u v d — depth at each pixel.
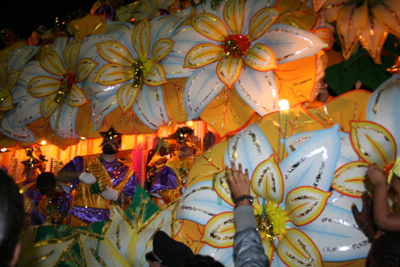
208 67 2.11
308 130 1.82
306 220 1.71
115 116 2.48
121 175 2.63
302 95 1.88
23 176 3.97
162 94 2.27
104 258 2.24
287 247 1.76
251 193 1.86
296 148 1.78
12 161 4.03
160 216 2.14
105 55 2.43
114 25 2.55
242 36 2.08
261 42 2.00
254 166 1.83
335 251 1.66
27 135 2.93
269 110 1.93
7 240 0.57
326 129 1.74
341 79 2.05
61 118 2.63
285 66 1.92
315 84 1.87
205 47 2.13
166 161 2.85
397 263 1.15
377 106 1.75
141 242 2.14
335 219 1.68
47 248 2.36
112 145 2.62
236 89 2.01
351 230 1.65
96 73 2.46
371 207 1.60
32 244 2.37
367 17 1.87
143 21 2.39
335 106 1.85
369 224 1.57
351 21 1.90
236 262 1.20
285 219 1.79
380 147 1.70
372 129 1.72
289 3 1.98
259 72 1.96
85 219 2.50
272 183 1.78
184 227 2.02
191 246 1.96
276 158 1.83
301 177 1.74
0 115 3.00
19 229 0.60
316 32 1.96
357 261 1.66
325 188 1.70
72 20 2.85
